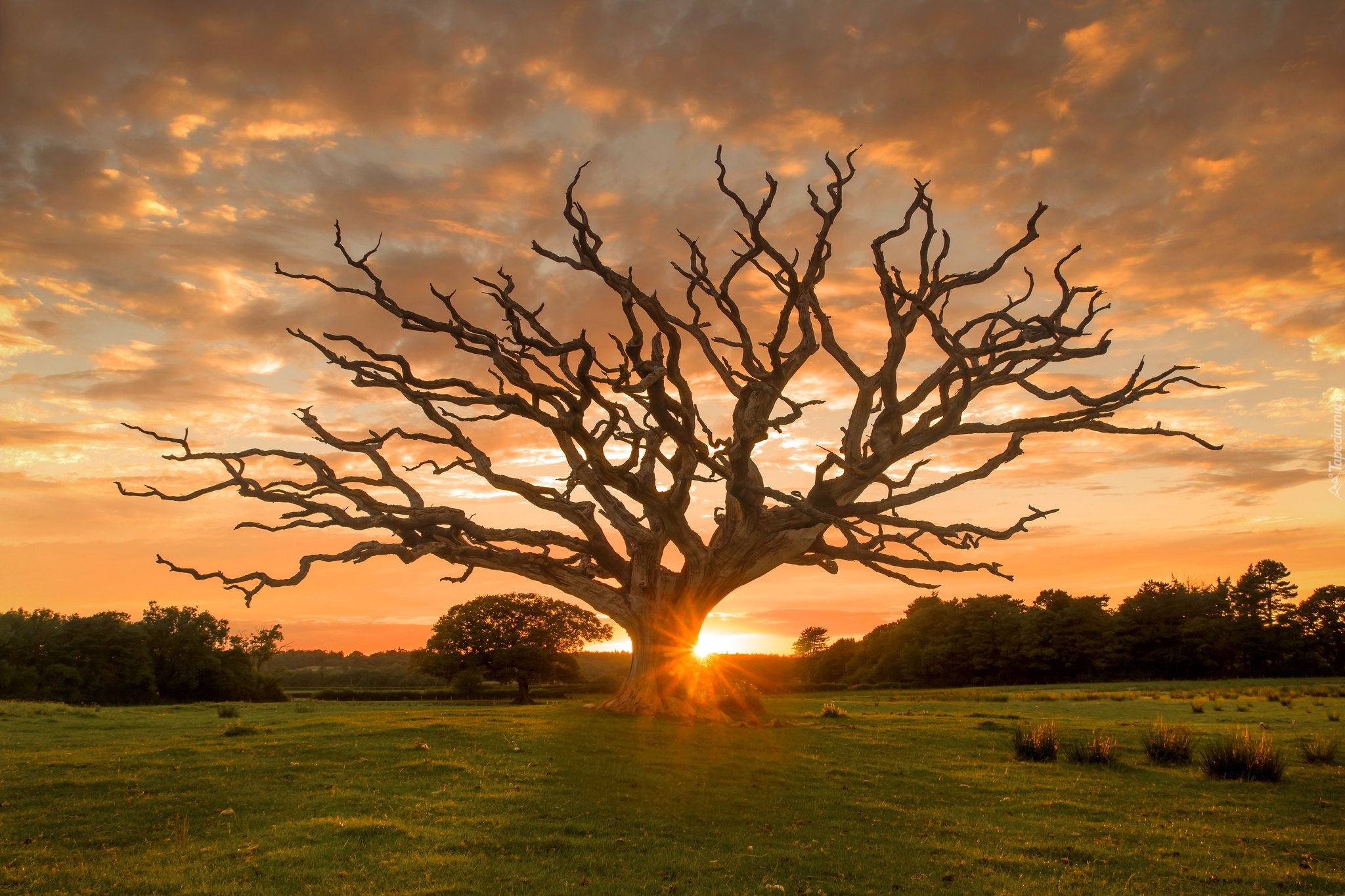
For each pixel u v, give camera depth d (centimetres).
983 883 1075
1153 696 5575
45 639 8769
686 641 2850
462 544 2827
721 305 2825
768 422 2556
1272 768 1853
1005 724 2930
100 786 1481
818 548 2995
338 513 2686
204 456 2716
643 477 3000
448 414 2964
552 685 8262
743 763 1898
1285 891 1073
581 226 2566
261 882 995
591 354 2508
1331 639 11019
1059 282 2803
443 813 1333
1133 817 1484
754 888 1021
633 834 1255
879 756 2114
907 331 2886
